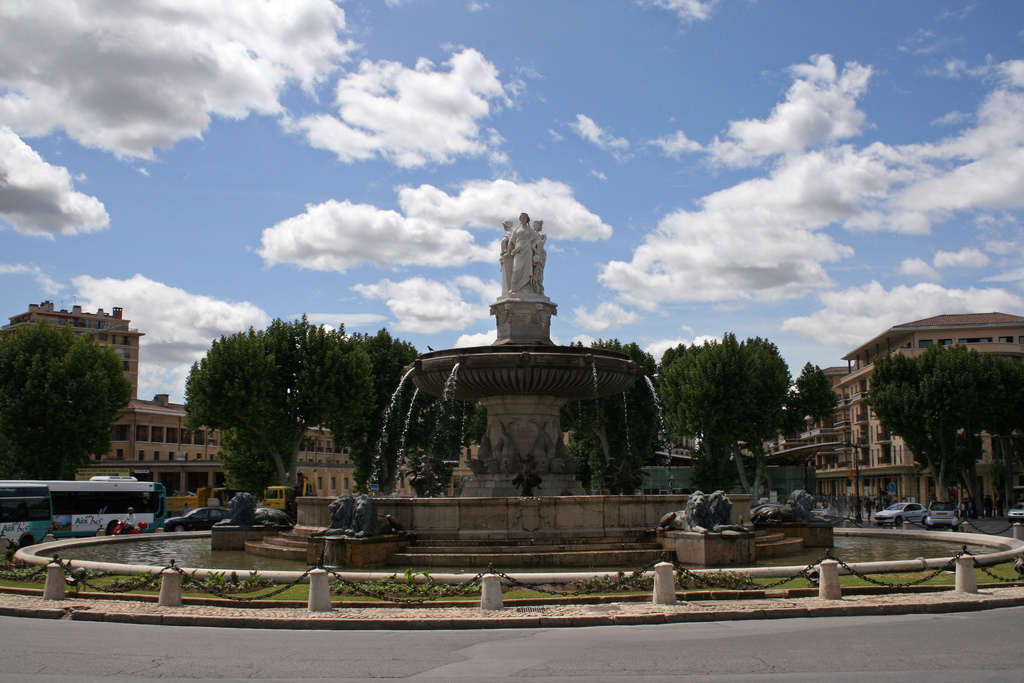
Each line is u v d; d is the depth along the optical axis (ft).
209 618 38.37
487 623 36.99
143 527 117.60
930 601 40.93
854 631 34.32
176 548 75.31
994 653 29.32
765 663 28.04
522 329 73.15
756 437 160.25
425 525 57.88
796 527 70.54
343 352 153.17
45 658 30.14
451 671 27.68
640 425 171.53
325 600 39.88
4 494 104.37
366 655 30.66
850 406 293.23
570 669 27.66
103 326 377.09
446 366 68.85
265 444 151.02
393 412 168.14
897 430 176.86
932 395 169.89
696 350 174.70
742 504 65.10
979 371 169.89
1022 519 146.10
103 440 154.92
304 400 145.38
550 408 73.20
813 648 30.58
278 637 34.86
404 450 168.35
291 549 62.28
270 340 148.25
